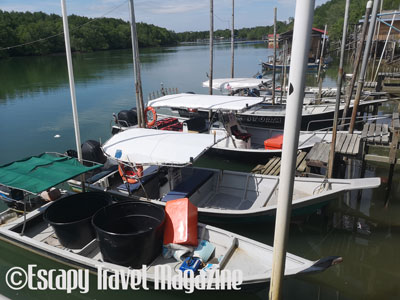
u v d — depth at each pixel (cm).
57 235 694
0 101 2422
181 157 748
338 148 935
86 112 2095
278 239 442
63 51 6322
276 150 1116
